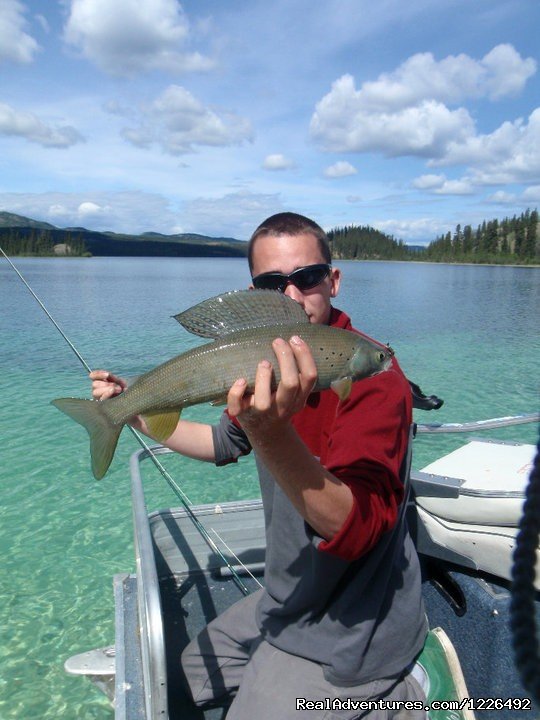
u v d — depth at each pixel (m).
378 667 0.82
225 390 0.74
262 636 0.94
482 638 1.04
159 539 1.40
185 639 1.22
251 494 2.78
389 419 0.77
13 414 4.03
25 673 1.57
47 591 1.97
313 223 0.94
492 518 1.06
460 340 8.07
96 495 2.77
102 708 1.44
